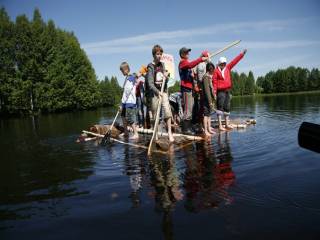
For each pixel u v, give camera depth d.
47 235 2.87
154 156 5.68
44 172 5.11
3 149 7.88
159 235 2.73
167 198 3.52
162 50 7.06
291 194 3.37
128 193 3.78
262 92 97.00
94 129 9.39
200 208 3.19
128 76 7.95
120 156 5.91
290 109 14.63
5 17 38.28
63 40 46.72
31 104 37.22
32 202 3.71
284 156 4.99
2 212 3.45
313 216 2.85
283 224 2.76
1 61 35.75
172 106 9.55
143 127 9.07
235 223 2.83
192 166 4.75
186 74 8.11
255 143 6.18
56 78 38.78
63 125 14.51
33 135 10.73
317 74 86.50
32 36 37.59
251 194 3.45
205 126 7.58
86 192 3.93
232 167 4.54
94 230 2.90
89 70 50.34
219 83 8.36
